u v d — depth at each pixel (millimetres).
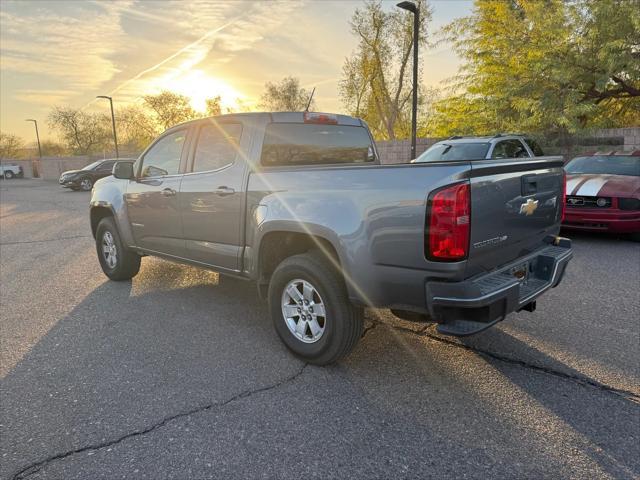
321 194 3229
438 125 19625
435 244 2684
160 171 4867
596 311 4488
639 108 14586
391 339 3963
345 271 3094
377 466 2396
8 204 17594
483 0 16094
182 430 2715
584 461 2412
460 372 3373
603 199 7277
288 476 2330
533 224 3361
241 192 3869
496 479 2293
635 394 3037
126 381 3299
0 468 2406
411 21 23297
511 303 2846
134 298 5199
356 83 25703
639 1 11938
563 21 13180
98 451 2533
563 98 13227
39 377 3373
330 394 3098
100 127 57500
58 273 6418
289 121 4105
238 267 4039
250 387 3199
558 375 3301
